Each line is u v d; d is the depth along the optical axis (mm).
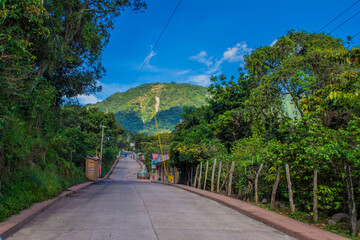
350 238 5449
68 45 15086
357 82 7848
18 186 8992
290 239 5602
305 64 14953
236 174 13719
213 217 7793
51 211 8172
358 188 6918
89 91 18953
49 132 14641
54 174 14406
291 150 8430
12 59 7191
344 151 6914
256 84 21531
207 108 28094
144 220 6871
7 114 7879
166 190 17578
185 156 21844
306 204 8445
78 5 14820
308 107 8828
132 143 136500
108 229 5801
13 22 7242
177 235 5461
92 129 54906
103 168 54969
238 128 21516
